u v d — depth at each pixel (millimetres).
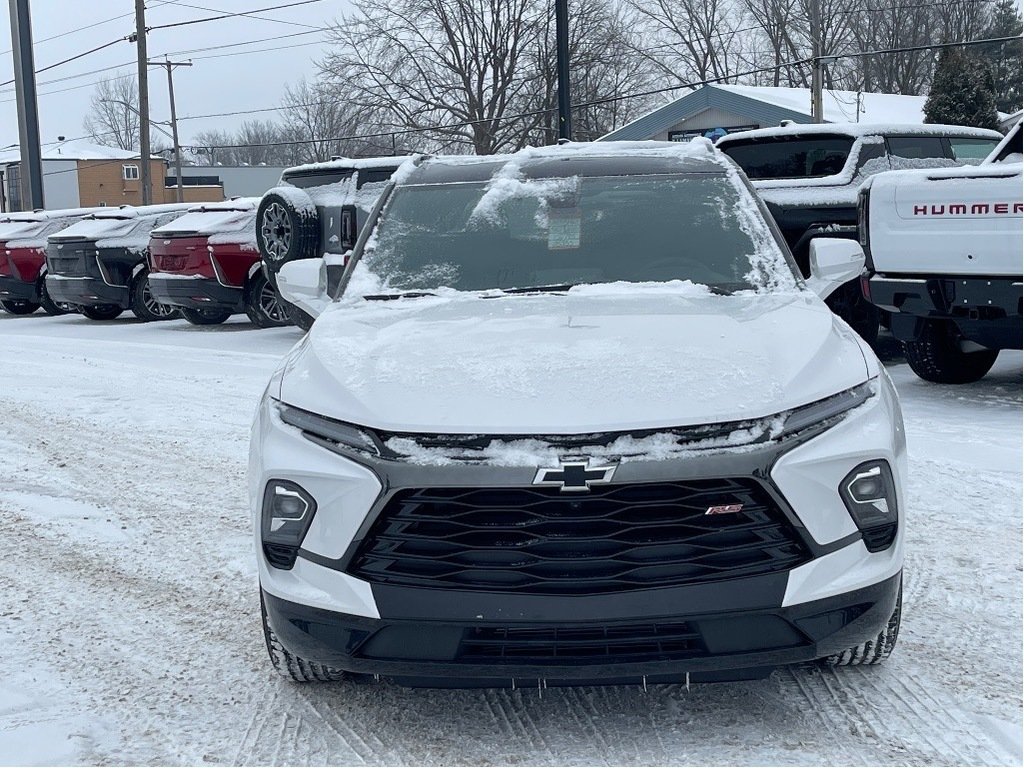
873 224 7441
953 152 10148
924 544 4855
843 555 2998
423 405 3084
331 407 3201
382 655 2988
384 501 2965
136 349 13578
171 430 8164
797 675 3580
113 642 4102
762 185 9477
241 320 17406
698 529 2914
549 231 4457
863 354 3527
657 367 3205
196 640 4094
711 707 3371
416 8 43531
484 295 4164
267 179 78250
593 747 3145
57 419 8828
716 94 31781
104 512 5984
